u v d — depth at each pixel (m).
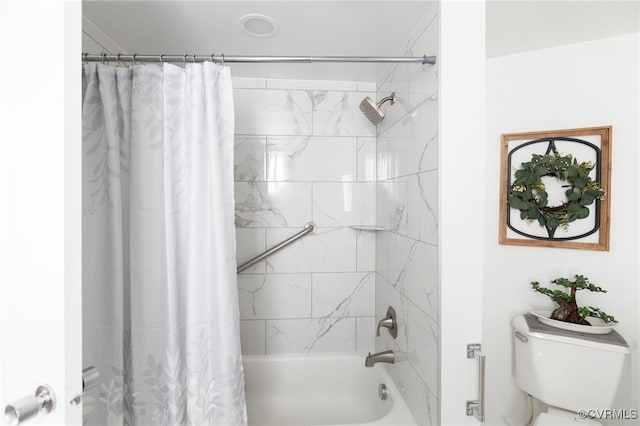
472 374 0.98
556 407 1.38
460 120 0.97
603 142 1.36
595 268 1.40
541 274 1.51
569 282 1.39
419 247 1.15
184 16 1.15
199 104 0.93
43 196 0.50
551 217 1.45
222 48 1.39
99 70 0.93
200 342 0.93
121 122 0.96
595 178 1.38
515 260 1.56
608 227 1.36
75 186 0.51
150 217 0.94
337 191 1.79
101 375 0.94
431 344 1.05
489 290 1.60
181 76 0.95
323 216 1.78
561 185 1.44
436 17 1.00
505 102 1.55
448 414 0.98
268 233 1.76
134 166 0.93
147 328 0.94
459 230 0.97
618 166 1.35
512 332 1.57
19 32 0.50
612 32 1.34
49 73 0.50
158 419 0.95
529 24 1.29
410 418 1.23
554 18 1.25
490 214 1.59
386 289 1.59
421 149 1.12
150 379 0.95
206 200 0.94
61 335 0.50
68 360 0.50
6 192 0.51
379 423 1.22
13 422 0.46
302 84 1.76
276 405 1.72
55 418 0.50
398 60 1.01
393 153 1.47
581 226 1.41
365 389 1.73
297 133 1.76
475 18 0.97
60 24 0.49
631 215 1.33
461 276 0.97
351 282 1.80
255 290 1.76
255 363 1.73
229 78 0.95
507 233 1.56
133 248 0.94
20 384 0.51
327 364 1.76
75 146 0.51
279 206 1.76
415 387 1.20
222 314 0.91
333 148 1.78
